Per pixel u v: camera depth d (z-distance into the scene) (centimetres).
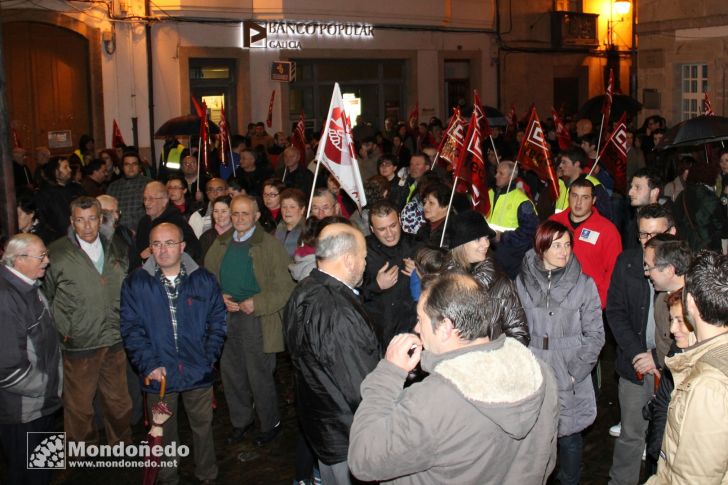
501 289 425
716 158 947
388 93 2131
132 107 1686
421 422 269
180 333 528
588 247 612
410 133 1684
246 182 1005
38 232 703
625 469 499
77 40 1622
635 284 495
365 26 2003
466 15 2236
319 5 1900
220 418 688
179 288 529
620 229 883
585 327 473
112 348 598
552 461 302
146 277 524
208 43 1770
